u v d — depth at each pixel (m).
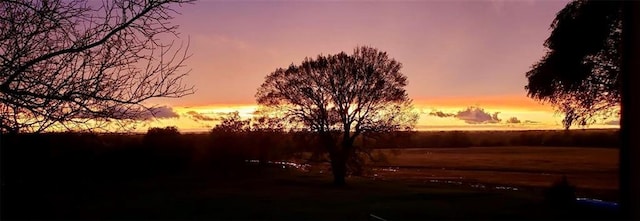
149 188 34.78
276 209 24.72
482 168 68.88
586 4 21.25
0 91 4.55
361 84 42.69
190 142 47.25
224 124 50.66
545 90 26.20
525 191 37.16
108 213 20.11
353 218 21.31
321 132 42.94
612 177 31.06
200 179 44.81
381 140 43.03
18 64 4.58
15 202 5.38
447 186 44.00
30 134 4.82
